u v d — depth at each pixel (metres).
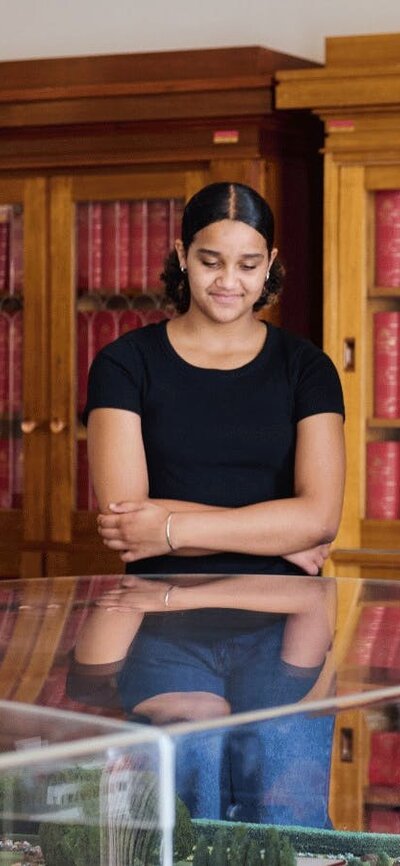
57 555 4.03
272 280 2.29
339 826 1.18
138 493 2.16
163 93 3.75
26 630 1.40
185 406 2.16
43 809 1.02
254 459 2.16
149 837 1.03
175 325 2.21
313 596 1.68
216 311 2.12
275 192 3.82
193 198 2.15
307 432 2.17
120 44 4.46
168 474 2.17
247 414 2.16
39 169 4.00
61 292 4.00
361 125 3.58
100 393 2.19
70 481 4.01
